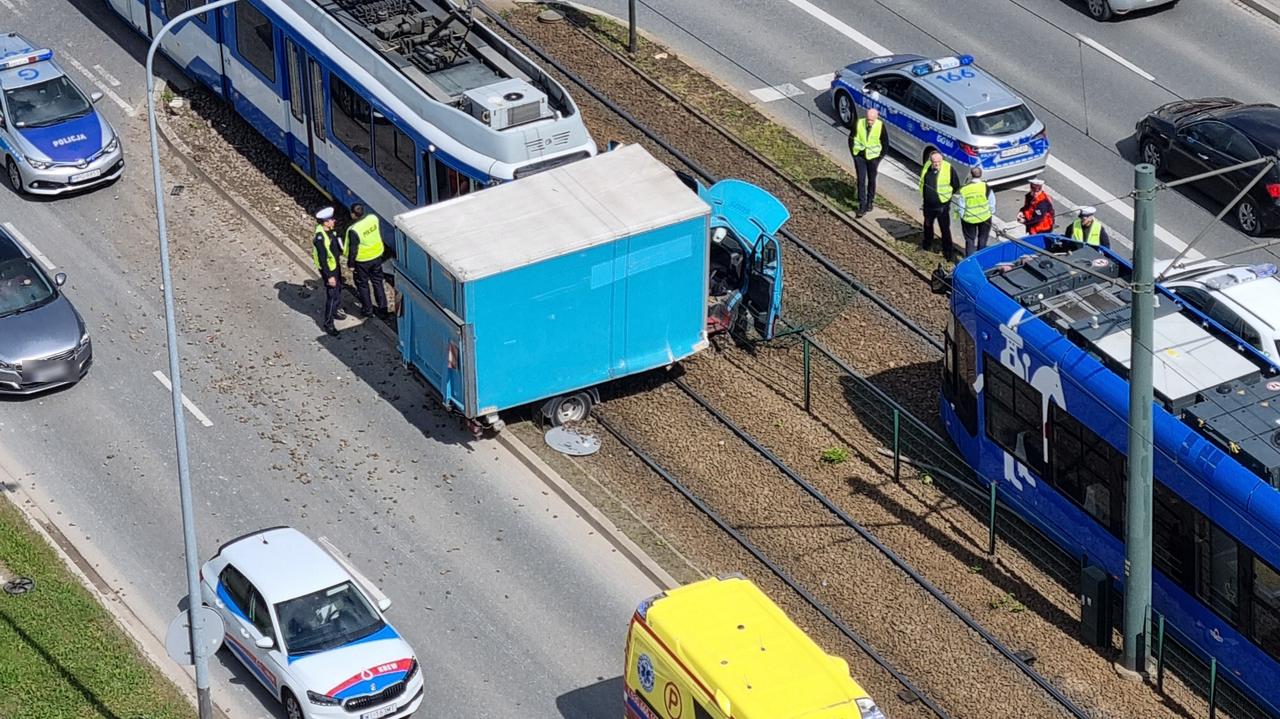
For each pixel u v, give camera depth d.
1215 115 81.44
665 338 69.25
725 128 86.69
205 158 84.06
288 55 79.19
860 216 81.38
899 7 96.50
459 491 65.94
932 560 63.47
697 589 53.31
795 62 91.94
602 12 95.69
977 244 76.94
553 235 65.62
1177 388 59.16
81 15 93.62
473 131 70.38
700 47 92.94
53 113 81.06
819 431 69.62
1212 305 67.44
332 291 72.31
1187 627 59.16
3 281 71.19
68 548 62.47
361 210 73.19
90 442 67.50
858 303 76.50
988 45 93.00
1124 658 58.84
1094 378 60.44
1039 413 63.22
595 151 71.81
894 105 84.56
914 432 69.69
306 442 67.81
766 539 64.06
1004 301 64.31
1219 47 92.94
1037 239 67.62
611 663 58.91
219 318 74.12
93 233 78.75
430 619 60.25
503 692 57.59
